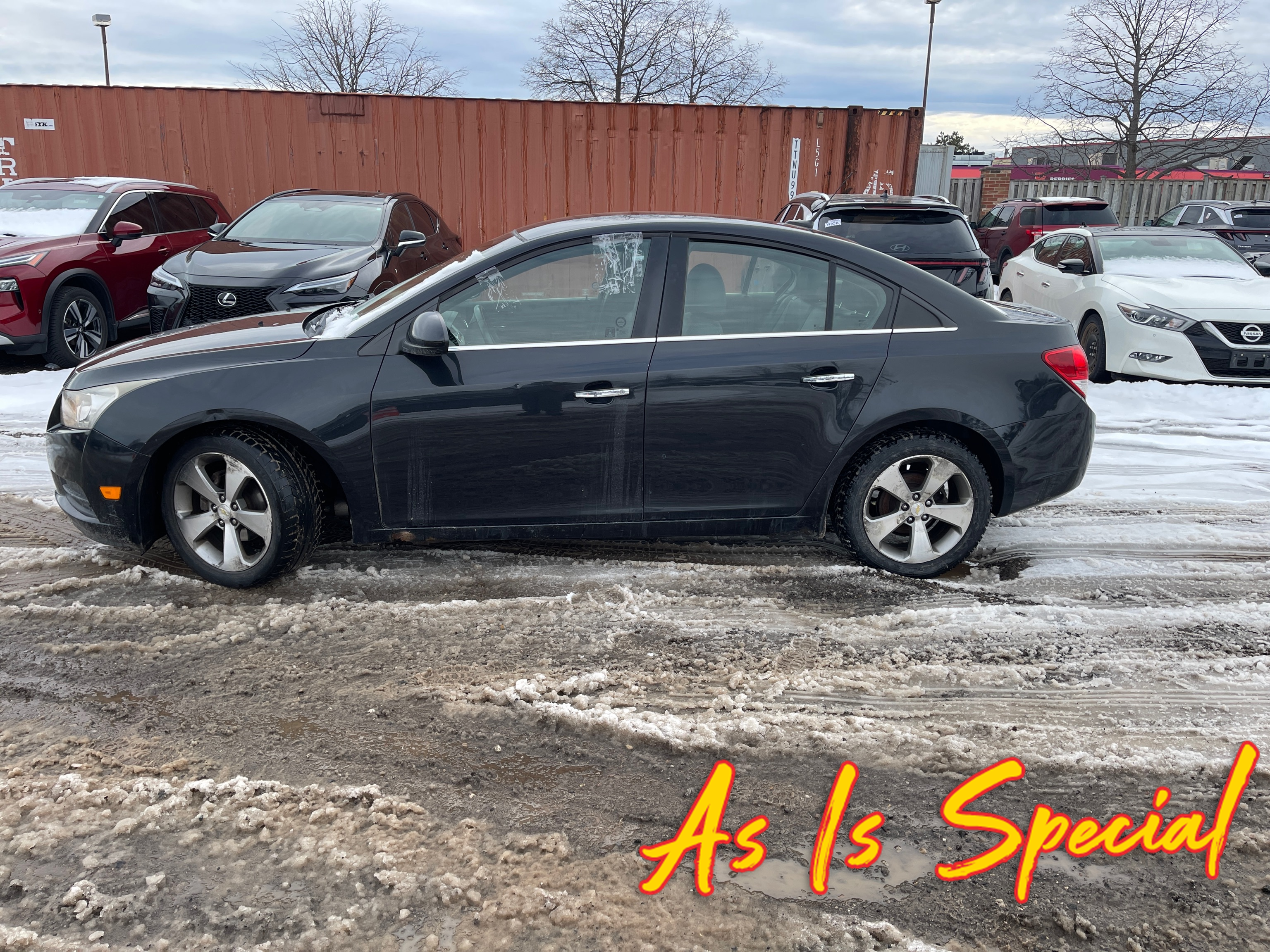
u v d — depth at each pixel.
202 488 3.94
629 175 13.18
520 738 2.94
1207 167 39.44
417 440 3.85
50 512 4.95
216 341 4.11
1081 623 3.81
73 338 8.82
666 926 2.17
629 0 31.44
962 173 42.12
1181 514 5.26
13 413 7.15
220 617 3.73
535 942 2.11
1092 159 33.16
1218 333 8.09
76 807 2.55
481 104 12.85
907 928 2.19
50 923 2.14
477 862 2.37
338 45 34.03
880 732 3.00
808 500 4.11
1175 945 2.15
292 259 7.86
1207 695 3.26
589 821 2.55
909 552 4.26
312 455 4.02
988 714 3.12
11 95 12.80
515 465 3.91
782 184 13.31
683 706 3.14
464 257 4.20
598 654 3.49
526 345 3.90
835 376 3.97
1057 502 5.44
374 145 12.97
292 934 2.12
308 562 4.31
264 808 2.56
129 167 13.02
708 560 4.46
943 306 4.13
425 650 3.50
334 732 2.95
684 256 3.97
